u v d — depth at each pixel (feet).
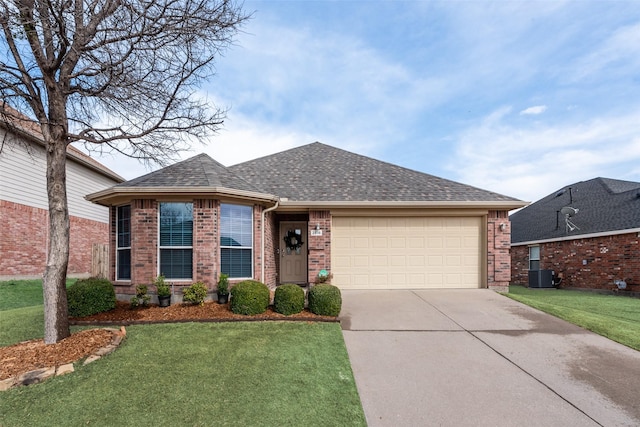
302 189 36.94
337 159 45.83
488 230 35.76
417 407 13.57
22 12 16.08
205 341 19.01
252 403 13.15
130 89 20.54
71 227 49.75
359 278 35.78
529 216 67.15
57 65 17.49
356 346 19.60
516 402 13.94
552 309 26.96
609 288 43.24
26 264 40.73
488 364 17.42
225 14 20.35
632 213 43.68
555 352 18.92
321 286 26.13
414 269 35.99
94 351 16.89
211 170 31.19
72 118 21.66
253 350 17.93
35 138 38.75
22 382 13.97
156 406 12.78
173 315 23.89
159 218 27.99
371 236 36.14
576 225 50.19
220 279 27.02
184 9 19.48
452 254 36.19
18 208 39.83
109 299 24.94
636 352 18.86
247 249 30.68
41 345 17.42
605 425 12.43
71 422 11.82
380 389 14.93
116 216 29.89
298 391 14.19
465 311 26.71
